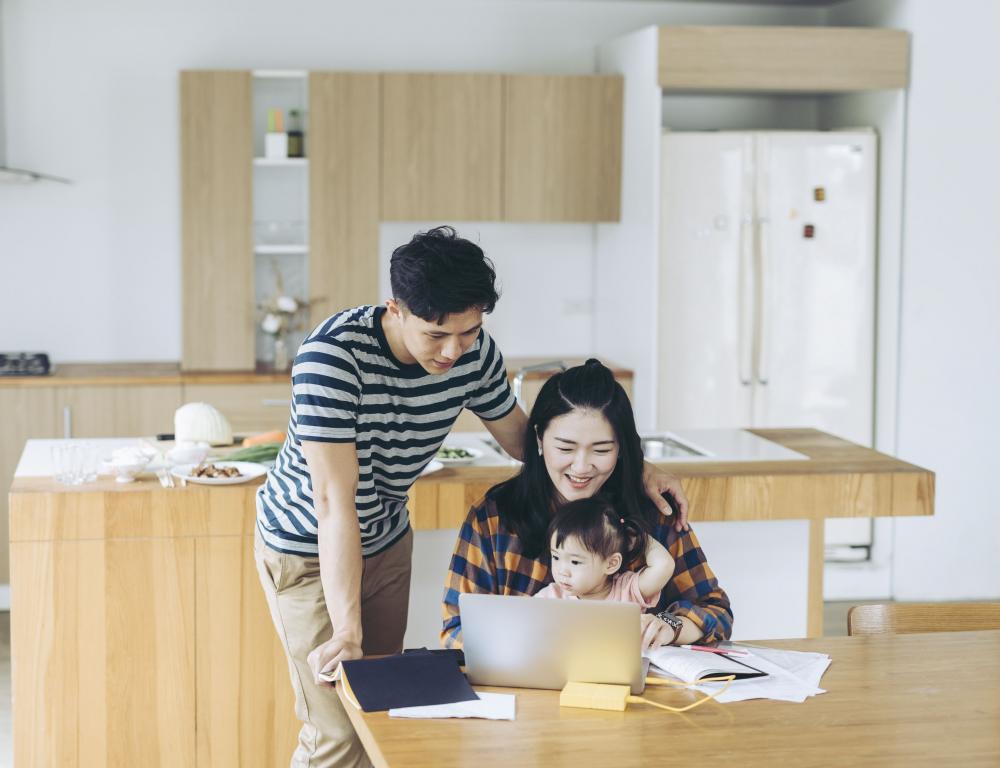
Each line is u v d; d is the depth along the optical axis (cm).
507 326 614
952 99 538
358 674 203
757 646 228
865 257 552
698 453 391
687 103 607
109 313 578
